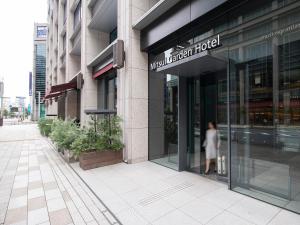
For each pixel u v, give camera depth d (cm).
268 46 468
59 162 783
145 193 471
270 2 461
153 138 797
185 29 628
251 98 500
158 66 625
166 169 672
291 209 384
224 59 489
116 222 351
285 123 445
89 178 581
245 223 340
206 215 368
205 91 669
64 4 2241
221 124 596
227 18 536
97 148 714
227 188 495
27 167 710
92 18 1191
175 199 436
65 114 1608
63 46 2206
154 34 721
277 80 455
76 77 1380
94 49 1280
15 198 452
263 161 480
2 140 1449
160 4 625
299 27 423
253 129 500
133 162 756
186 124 677
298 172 427
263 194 453
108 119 774
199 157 675
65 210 396
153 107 805
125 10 796
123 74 791
